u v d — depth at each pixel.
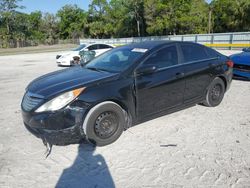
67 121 3.22
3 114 5.05
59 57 13.70
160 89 4.08
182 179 2.75
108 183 2.72
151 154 3.30
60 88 3.36
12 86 8.05
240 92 6.42
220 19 38.41
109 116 3.55
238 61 7.32
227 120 4.44
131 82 3.72
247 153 3.27
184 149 3.41
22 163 3.15
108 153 3.36
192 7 36.28
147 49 4.14
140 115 3.93
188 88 4.56
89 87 3.37
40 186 2.70
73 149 3.49
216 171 2.88
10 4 62.88
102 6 62.34
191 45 4.77
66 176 2.87
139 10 45.56
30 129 3.42
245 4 34.25
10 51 38.59
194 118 4.56
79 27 68.25
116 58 4.29
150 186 2.64
